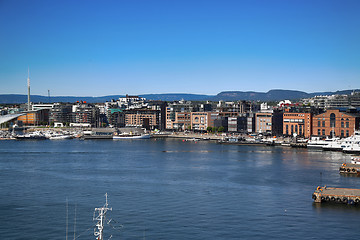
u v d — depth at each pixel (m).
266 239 107.75
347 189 152.12
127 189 161.38
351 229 115.50
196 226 117.00
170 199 145.75
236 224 118.94
